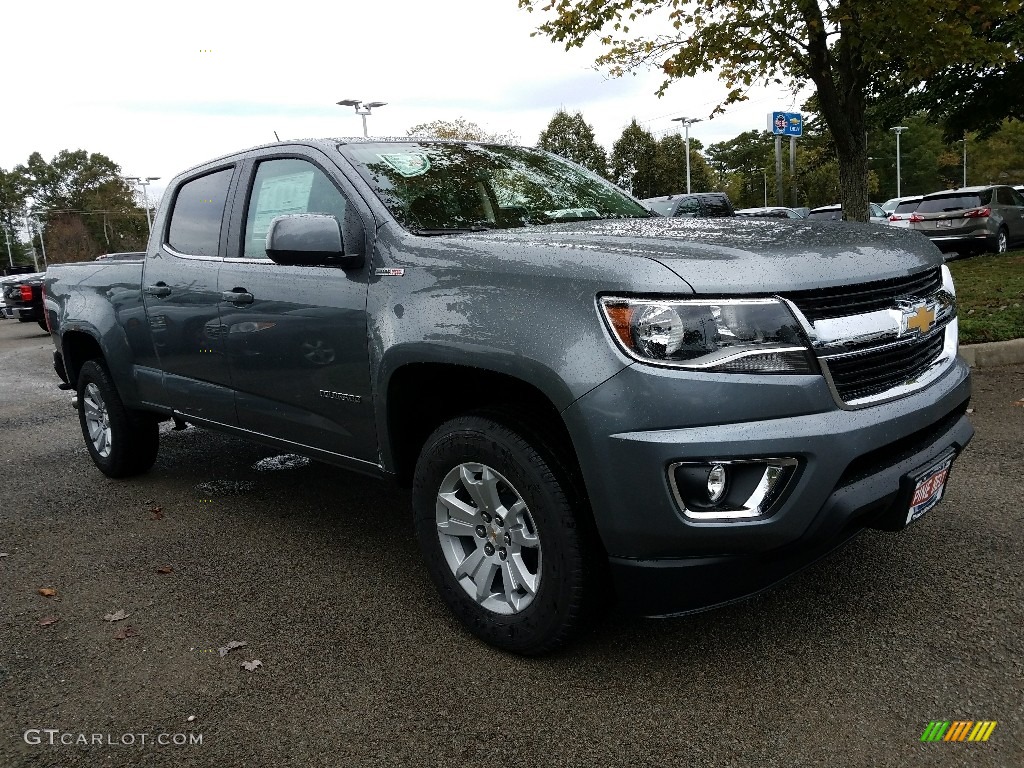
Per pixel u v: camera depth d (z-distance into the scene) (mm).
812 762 2176
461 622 2945
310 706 2557
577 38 10266
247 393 3859
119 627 3146
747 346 2307
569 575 2535
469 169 3719
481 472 2770
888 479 2506
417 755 2297
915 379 2691
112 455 5062
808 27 9898
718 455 2271
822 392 2363
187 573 3645
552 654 2748
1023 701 2373
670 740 2301
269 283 3588
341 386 3287
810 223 3086
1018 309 8180
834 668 2596
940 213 16812
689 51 9844
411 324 2885
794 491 2316
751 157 88062
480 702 2533
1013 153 68312
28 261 121125
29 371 11125
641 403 2303
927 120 18344
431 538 2990
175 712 2561
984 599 2957
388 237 3129
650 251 2496
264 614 3205
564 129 47031
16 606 3379
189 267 4141
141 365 4625
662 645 2801
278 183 3764
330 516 4332
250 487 4906
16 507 4742
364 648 2898
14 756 2371
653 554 2396
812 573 3254
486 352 2607
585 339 2396
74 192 116188
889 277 2592
